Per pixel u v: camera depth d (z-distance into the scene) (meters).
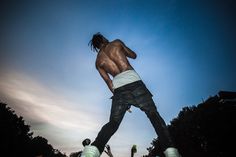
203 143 39.00
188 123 41.44
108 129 2.34
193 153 39.72
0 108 60.47
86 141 2.35
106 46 2.77
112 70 2.61
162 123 2.29
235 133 34.94
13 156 62.62
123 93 2.42
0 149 59.72
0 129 59.41
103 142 2.27
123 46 2.73
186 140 41.75
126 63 2.60
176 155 2.11
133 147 2.96
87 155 2.11
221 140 35.81
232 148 34.69
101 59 2.71
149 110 2.35
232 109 36.62
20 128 65.88
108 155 3.66
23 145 66.81
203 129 38.28
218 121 36.59
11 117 62.72
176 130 43.94
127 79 2.45
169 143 2.19
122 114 2.43
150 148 52.16
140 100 2.37
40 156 8.66
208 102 39.78
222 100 38.28
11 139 61.34
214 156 36.69
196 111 40.75
